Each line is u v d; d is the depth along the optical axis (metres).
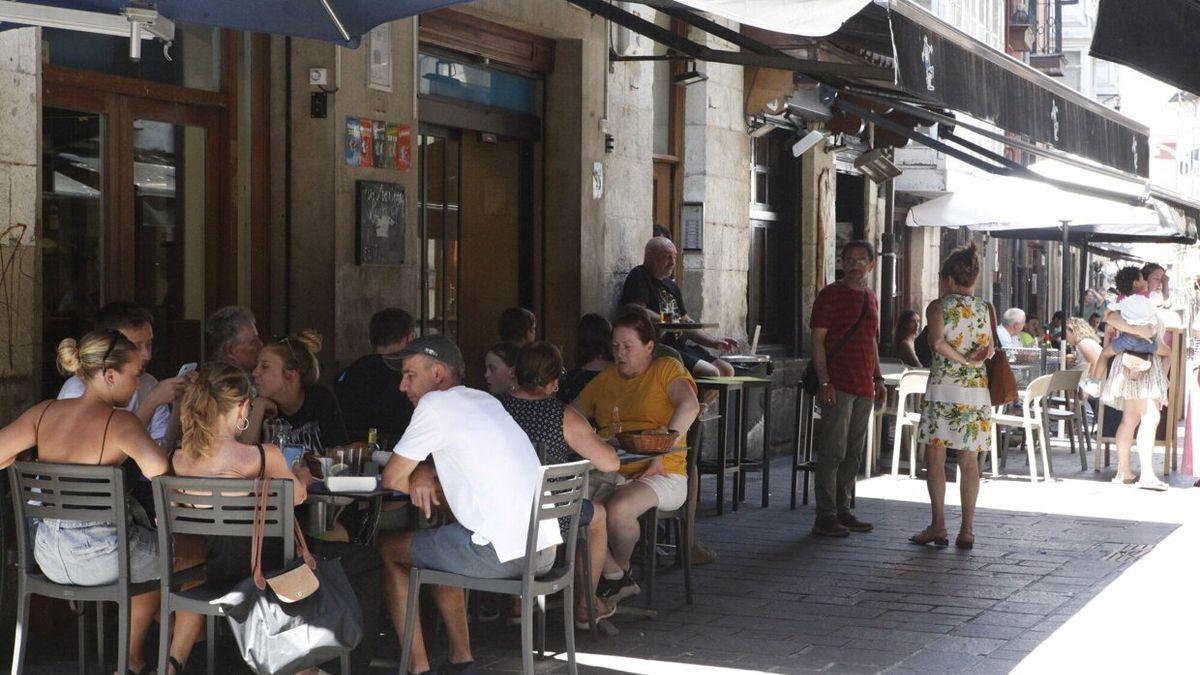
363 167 10.27
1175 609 8.92
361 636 6.08
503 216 12.78
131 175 8.91
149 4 6.64
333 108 9.92
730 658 7.62
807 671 7.39
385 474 6.61
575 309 12.89
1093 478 15.58
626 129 13.72
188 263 9.36
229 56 9.54
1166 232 22.08
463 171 12.20
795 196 18.20
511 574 6.50
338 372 10.03
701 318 15.55
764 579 9.66
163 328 9.19
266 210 9.85
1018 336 20.95
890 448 17.75
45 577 6.36
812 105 17.47
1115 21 7.39
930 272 25.72
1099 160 11.60
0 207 7.57
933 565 10.23
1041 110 10.11
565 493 6.64
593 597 7.81
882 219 21.80
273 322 9.90
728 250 16.12
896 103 11.09
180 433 7.13
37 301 7.84
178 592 6.14
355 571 6.78
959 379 10.87
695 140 15.48
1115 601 9.15
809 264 18.28
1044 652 7.85
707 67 15.37
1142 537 11.56
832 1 7.00
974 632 8.29
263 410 7.52
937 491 11.02
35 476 6.28
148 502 7.20
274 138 9.86
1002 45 33.25
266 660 5.91
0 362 7.59
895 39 7.39
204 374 6.27
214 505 6.05
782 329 18.30
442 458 6.56
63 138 8.45
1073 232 22.45
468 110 11.92
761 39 14.89
